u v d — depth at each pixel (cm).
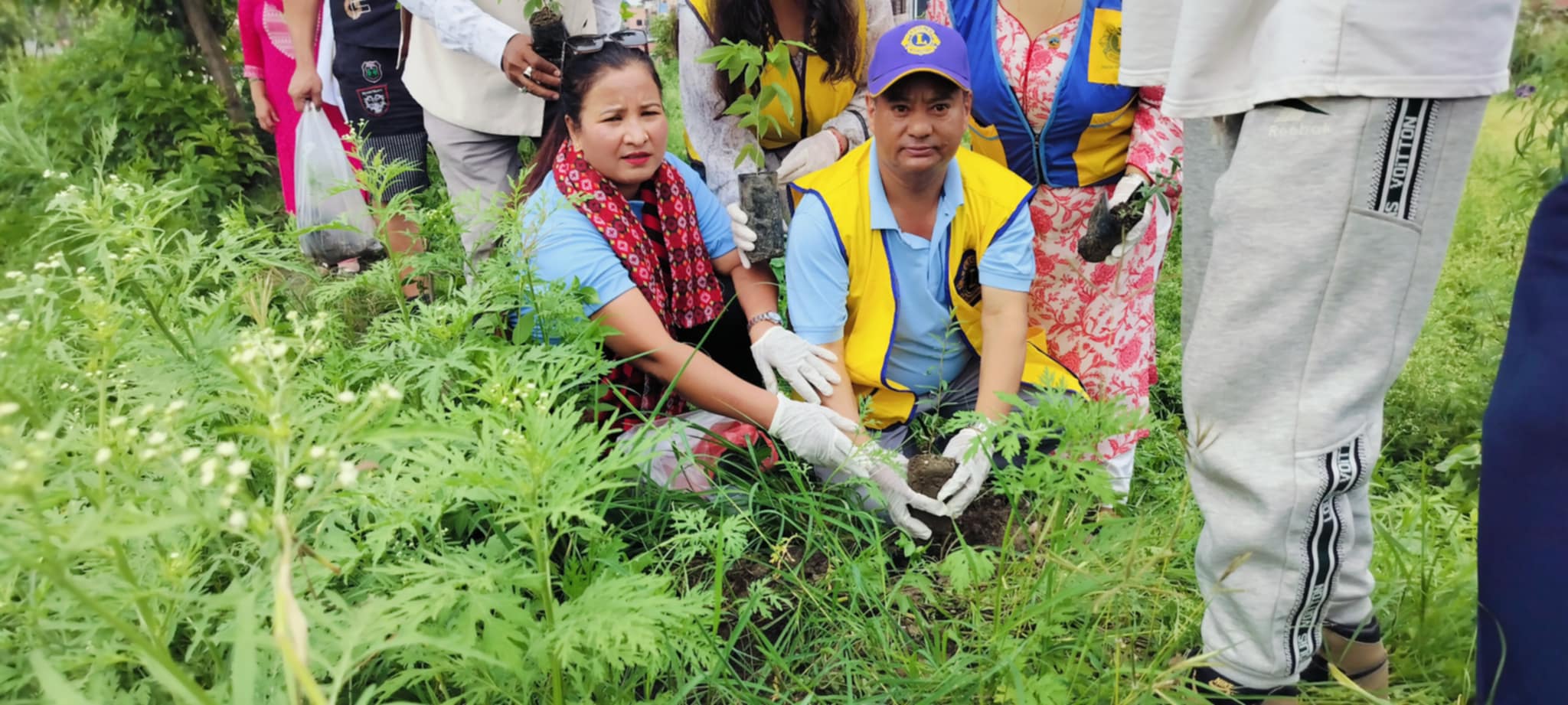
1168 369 389
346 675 144
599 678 159
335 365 213
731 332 330
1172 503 288
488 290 244
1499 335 369
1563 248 157
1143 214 269
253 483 174
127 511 117
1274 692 186
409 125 417
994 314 275
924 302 281
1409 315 166
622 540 232
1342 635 196
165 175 600
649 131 281
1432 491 296
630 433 268
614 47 283
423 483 152
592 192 284
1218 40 170
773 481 274
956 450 261
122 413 186
